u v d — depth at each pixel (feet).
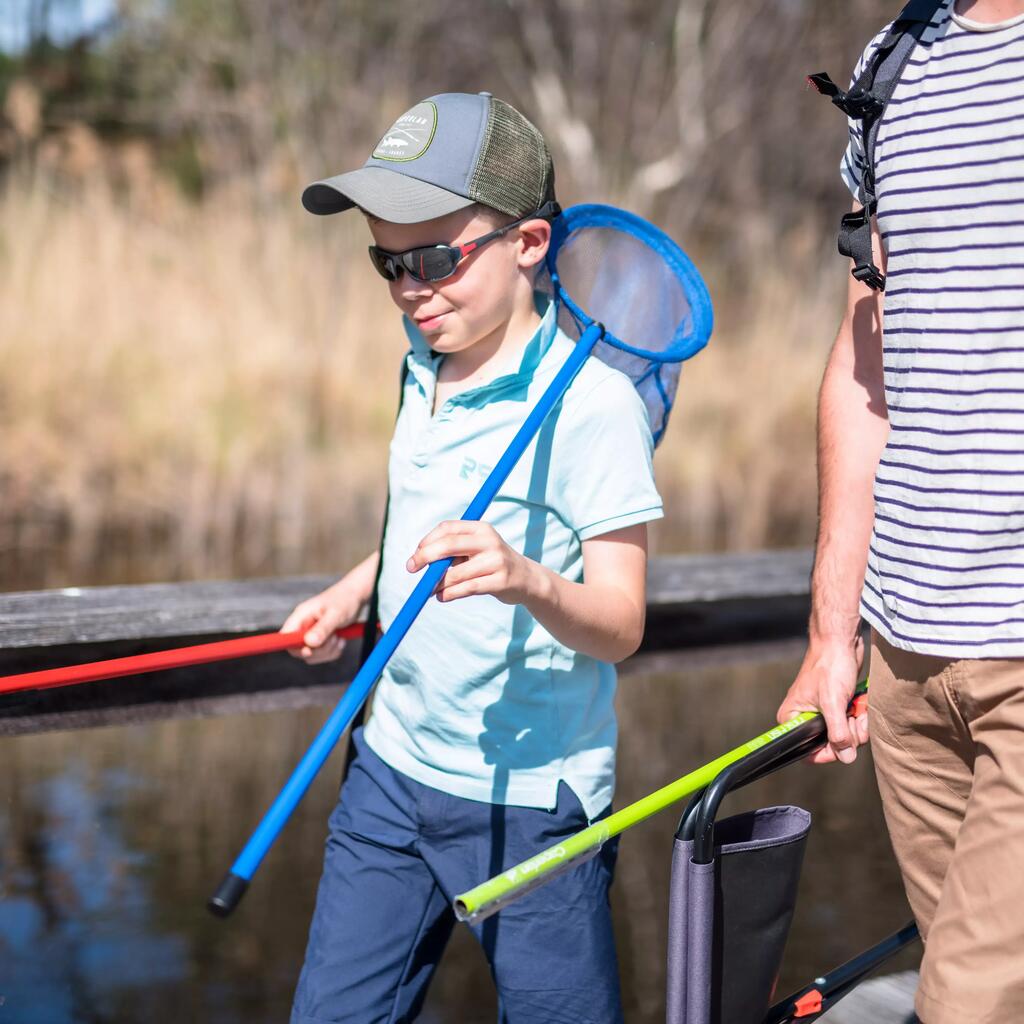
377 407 31.01
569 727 8.52
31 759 17.29
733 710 19.49
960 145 7.27
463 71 54.75
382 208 8.23
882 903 13.98
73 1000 11.55
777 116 53.98
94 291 31.22
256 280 32.60
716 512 31.22
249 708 12.46
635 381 9.25
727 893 7.57
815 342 36.60
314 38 45.60
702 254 47.03
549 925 8.29
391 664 8.80
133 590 13.52
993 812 7.04
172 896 13.62
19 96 36.11
